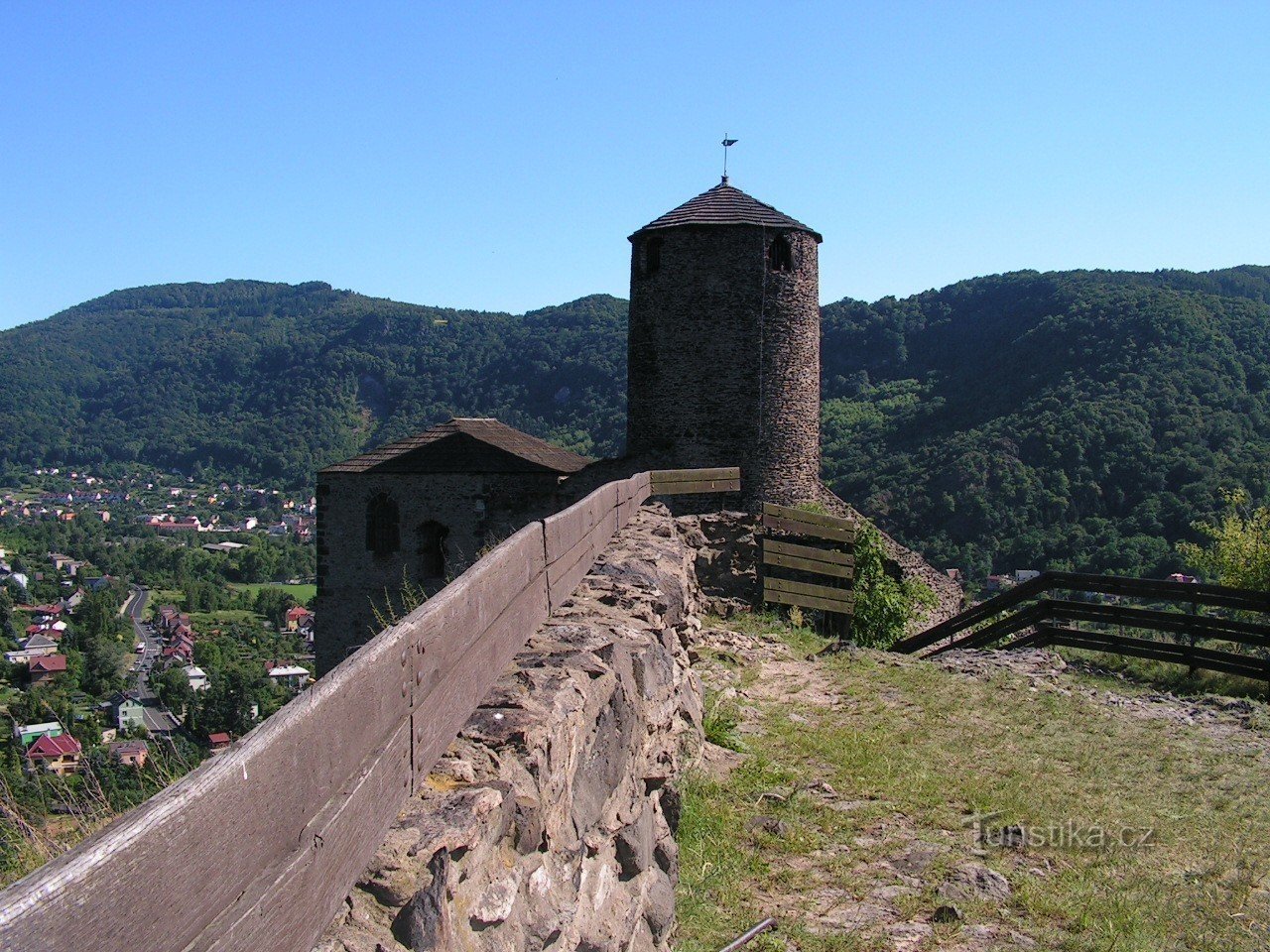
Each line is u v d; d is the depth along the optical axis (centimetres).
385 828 236
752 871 547
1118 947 490
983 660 1114
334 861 204
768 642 1131
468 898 246
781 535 1347
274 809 180
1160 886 569
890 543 1981
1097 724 889
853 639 1363
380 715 236
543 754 307
